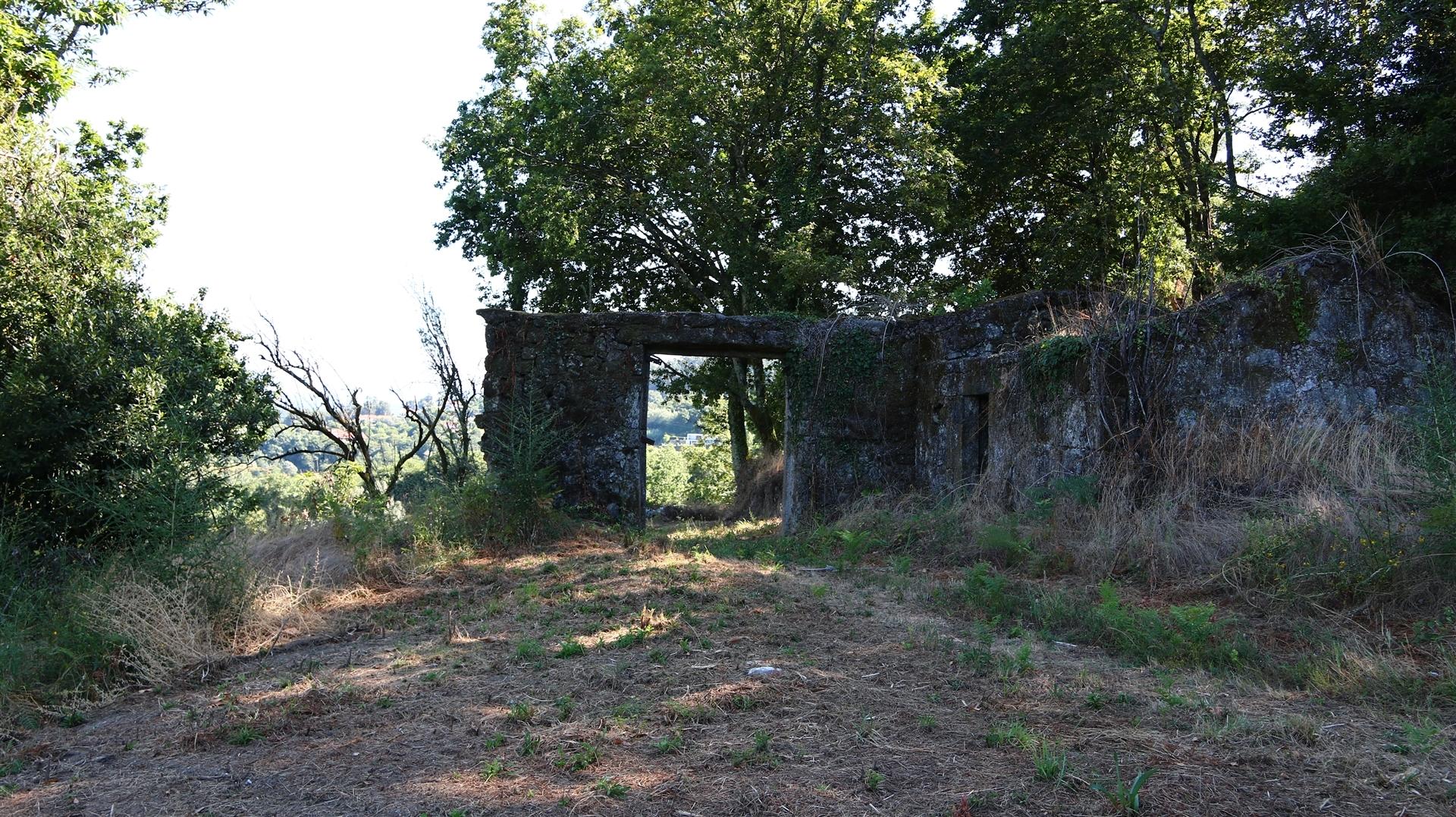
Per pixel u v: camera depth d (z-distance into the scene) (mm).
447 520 9828
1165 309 9773
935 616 6262
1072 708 4203
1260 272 8797
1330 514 6434
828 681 4691
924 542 9000
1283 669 4758
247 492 9977
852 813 3160
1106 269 18328
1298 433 7957
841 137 20516
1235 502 7719
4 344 9328
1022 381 10398
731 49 19469
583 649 5422
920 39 21453
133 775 3836
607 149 21641
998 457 10875
